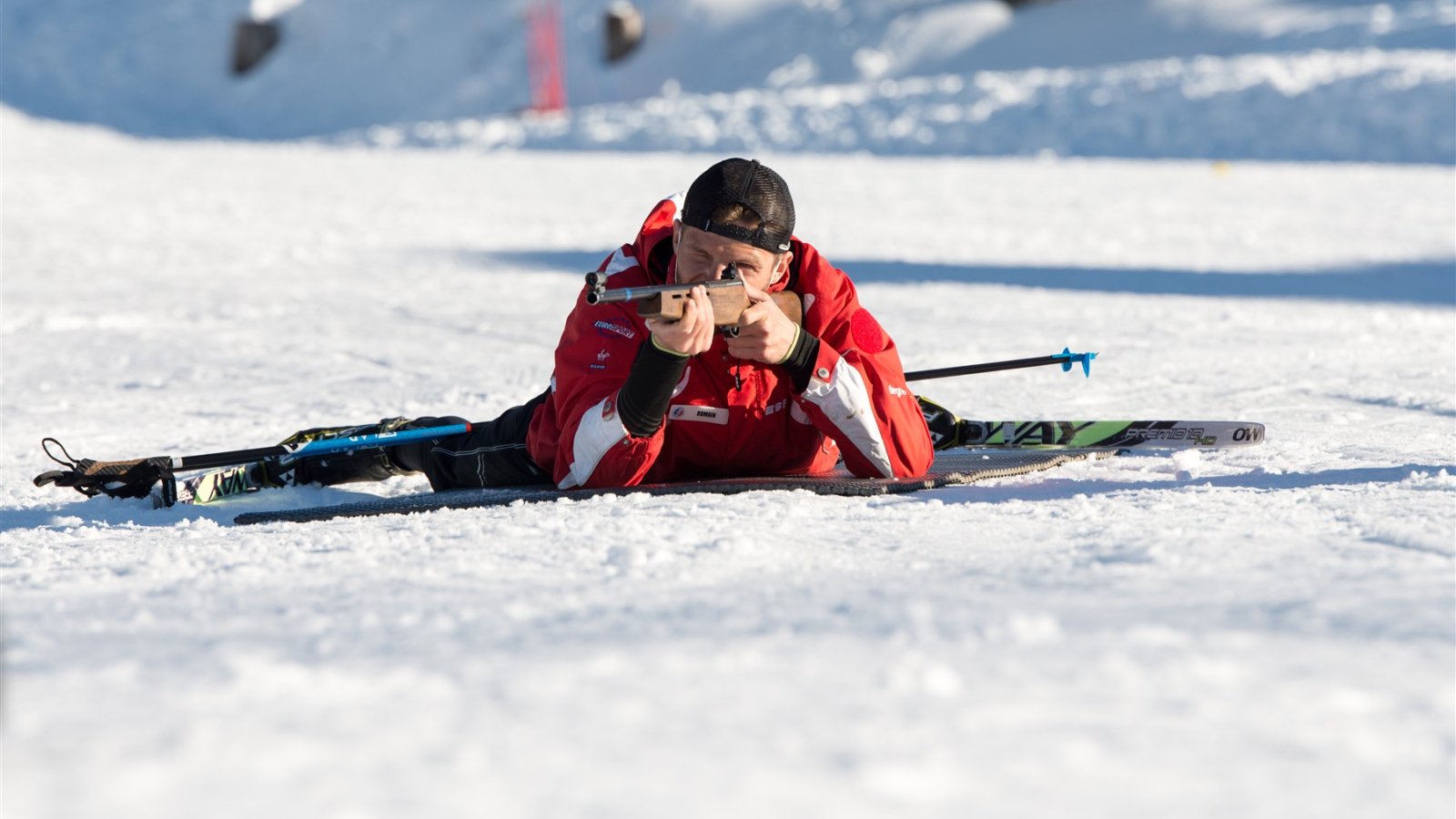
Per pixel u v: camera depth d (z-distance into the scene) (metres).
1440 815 3.81
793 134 132.62
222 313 28.83
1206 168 96.62
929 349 24.06
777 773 4.01
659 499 10.66
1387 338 25.64
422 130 161.25
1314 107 115.75
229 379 21.22
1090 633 5.77
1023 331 26.53
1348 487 10.50
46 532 10.40
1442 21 160.25
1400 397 18.02
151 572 8.09
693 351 10.61
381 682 4.94
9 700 4.62
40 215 49.06
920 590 6.93
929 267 39.53
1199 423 14.37
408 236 46.66
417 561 8.15
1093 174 87.12
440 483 13.21
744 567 7.82
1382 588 6.61
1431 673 5.12
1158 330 26.86
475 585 7.31
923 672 5.12
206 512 12.19
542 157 103.94
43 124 159.25
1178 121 119.19
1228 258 43.47
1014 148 121.56
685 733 4.39
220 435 16.47
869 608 6.42
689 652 5.51
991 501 10.65
